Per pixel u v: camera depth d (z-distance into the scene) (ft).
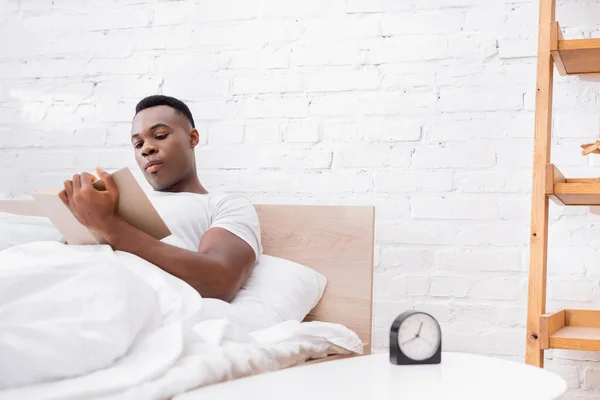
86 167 7.65
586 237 6.34
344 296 6.25
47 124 7.77
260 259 6.05
